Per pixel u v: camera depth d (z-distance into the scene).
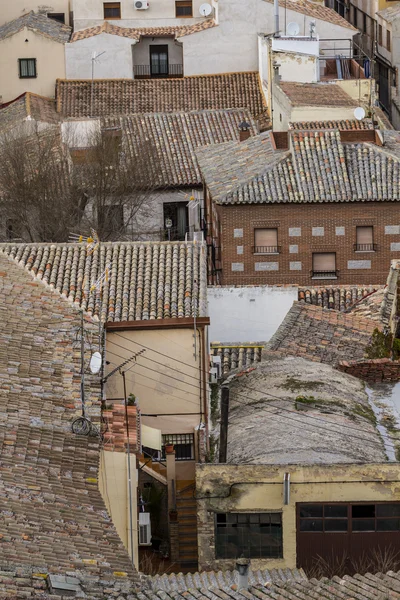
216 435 53.31
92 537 38.53
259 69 121.81
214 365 59.69
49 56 122.44
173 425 56.78
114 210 93.81
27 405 45.72
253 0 121.81
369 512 45.91
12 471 41.16
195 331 56.59
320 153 85.94
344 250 84.25
